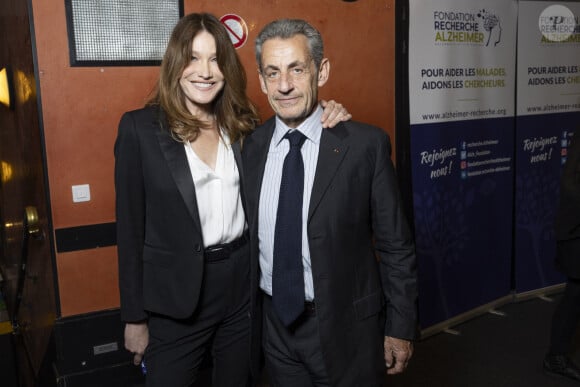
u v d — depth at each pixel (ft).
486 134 11.59
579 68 12.80
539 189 12.75
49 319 9.57
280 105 5.01
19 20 9.16
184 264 5.57
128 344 6.02
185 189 5.46
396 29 10.52
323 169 5.04
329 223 5.03
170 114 5.52
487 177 11.82
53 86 8.34
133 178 5.56
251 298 5.63
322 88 10.12
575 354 10.43
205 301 5.84
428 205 10.81
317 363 5.38
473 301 12.07
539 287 13.16
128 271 5.70
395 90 10.75
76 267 8.84
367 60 10.38
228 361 6.36
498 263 12.42
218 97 5.82
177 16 8.89
